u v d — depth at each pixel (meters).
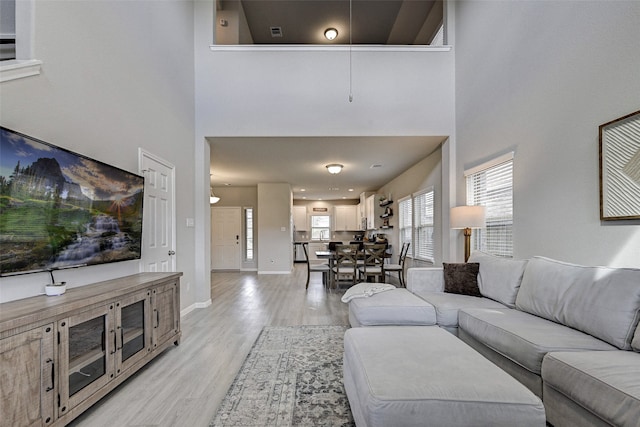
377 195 8.66
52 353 1.56
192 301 4.32
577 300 1.93
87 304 1.77
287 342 3.00
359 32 6.23
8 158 1.58
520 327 1.95
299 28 6.12
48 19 2.05
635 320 1.62
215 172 6.86
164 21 3.64
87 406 1.78
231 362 2.55
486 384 1.29
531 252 2.91
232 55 4.47
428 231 5.63
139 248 2.86
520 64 3.07
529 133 2.94
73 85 2.26
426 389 1.25
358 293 3.02
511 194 3.31
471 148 4.02
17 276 1.76
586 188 2.32
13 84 1.80
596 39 2.23
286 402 1.96
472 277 3.09
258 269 8.22
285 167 6.39
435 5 5.43
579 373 1.38
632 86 1.99
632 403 1.14
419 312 2.61
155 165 3.41
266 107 4.45
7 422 1.34
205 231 4.52
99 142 2.54
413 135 4.46
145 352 2.38
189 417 1.80
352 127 4.44
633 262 1.98
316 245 11.58
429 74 4.50
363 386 1.34
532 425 1.19
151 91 3.35
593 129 2.26
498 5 3.44
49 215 1.85
